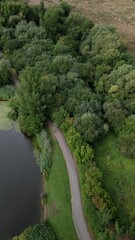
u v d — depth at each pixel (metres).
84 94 116.19
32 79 114.06
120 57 127.12
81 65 126.69
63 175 101.06
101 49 131.12
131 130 106.00
